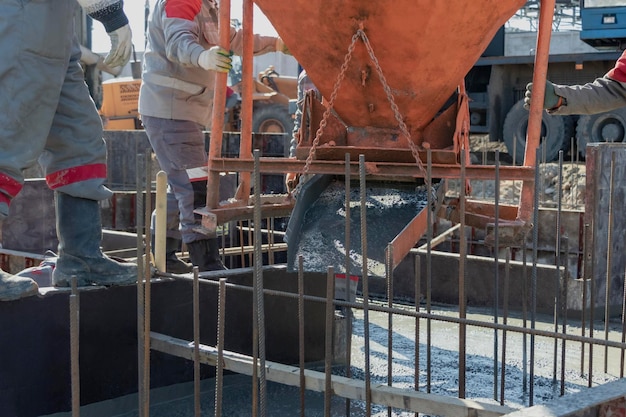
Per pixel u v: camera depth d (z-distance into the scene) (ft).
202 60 14.08
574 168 43.80
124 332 11.53
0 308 10.21
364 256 8.38
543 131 46.42
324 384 9.27
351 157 13.58
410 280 21.39
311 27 12.89
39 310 10.60
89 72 56.65
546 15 12.80
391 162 13.58
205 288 12.48
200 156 16.03
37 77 9.80
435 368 14.39
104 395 11.35
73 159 10.95
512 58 45.62
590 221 18.38
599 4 43.96
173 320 12.06
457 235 24.02
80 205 11.14
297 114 18.99
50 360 10.73
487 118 47.37
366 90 13.42
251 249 19.06
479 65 47.09
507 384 13.37
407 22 12.07
